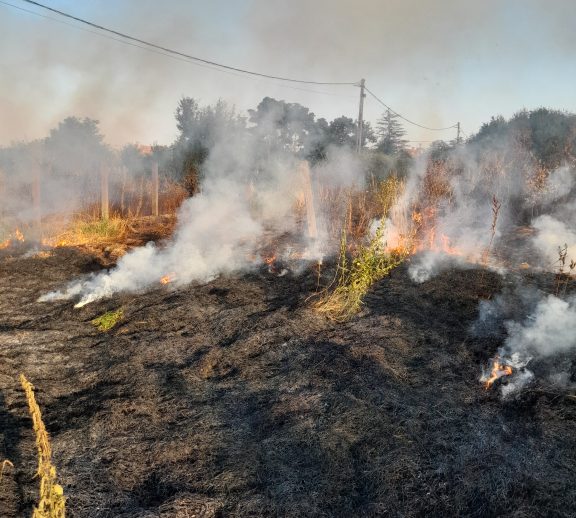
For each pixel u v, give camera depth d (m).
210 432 3.48
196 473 3.09
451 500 2.86
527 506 2.79
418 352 4.61
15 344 4.93
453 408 3.73
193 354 4.71
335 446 3.30
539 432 3.44
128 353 4.72
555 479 2.98
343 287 5.52
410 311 5.42
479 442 3.32
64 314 5.79
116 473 3.08
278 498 2.87
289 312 5.44
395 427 3.49
